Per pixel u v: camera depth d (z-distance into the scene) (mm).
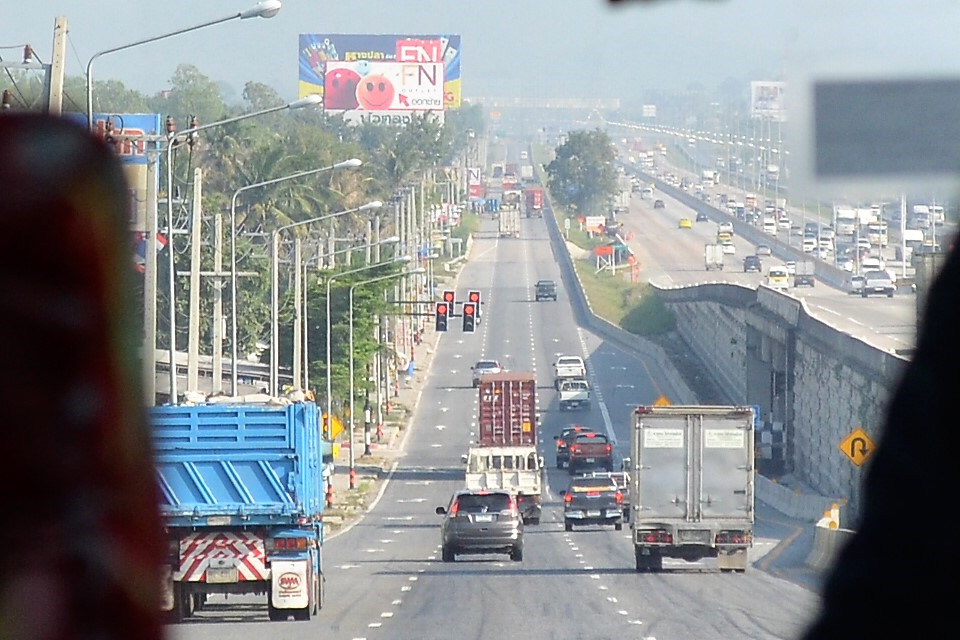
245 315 157125
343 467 162125
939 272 9109
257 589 52688
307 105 70625
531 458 129625
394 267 171250
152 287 61750
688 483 77875
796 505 120750
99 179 6762
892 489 9312
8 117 6707
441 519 126500
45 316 6508
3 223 6523
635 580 72062
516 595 64188
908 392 9234
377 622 52750
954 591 8852
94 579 6359
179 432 52344
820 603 9703
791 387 141000
